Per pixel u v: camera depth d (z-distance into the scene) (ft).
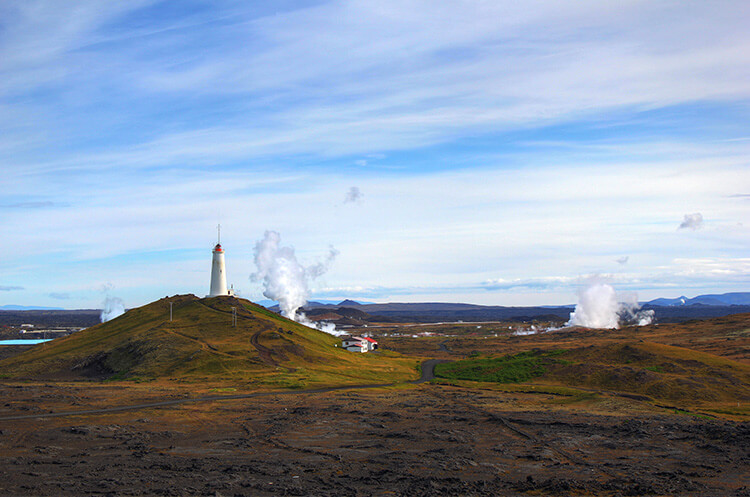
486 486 183.93
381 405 378.12
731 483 192.44
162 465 201.26
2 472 186.50
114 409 340.59
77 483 171.63
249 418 317.42
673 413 366.22
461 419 327.47
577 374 531.91
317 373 540.11
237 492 167.63
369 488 177.27
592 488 182.60
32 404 351.46
